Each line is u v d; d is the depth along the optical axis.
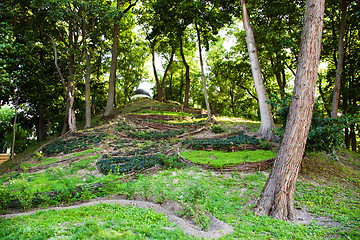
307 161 12.20
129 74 34.53
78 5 18.89
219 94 36.19
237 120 21.11
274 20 18.83
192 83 41.84
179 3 20.58
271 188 6.85
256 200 7.60
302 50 6.84
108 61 31.02
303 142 6.78
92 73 31.56
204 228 5.82
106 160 12.30
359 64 19.38
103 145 15.56
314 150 9.85
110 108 23.41
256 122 19.80
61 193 8.06
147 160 11.59
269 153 11.62
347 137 20.22
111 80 23.59
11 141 20.14
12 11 17.52
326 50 19.61
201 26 20.72
